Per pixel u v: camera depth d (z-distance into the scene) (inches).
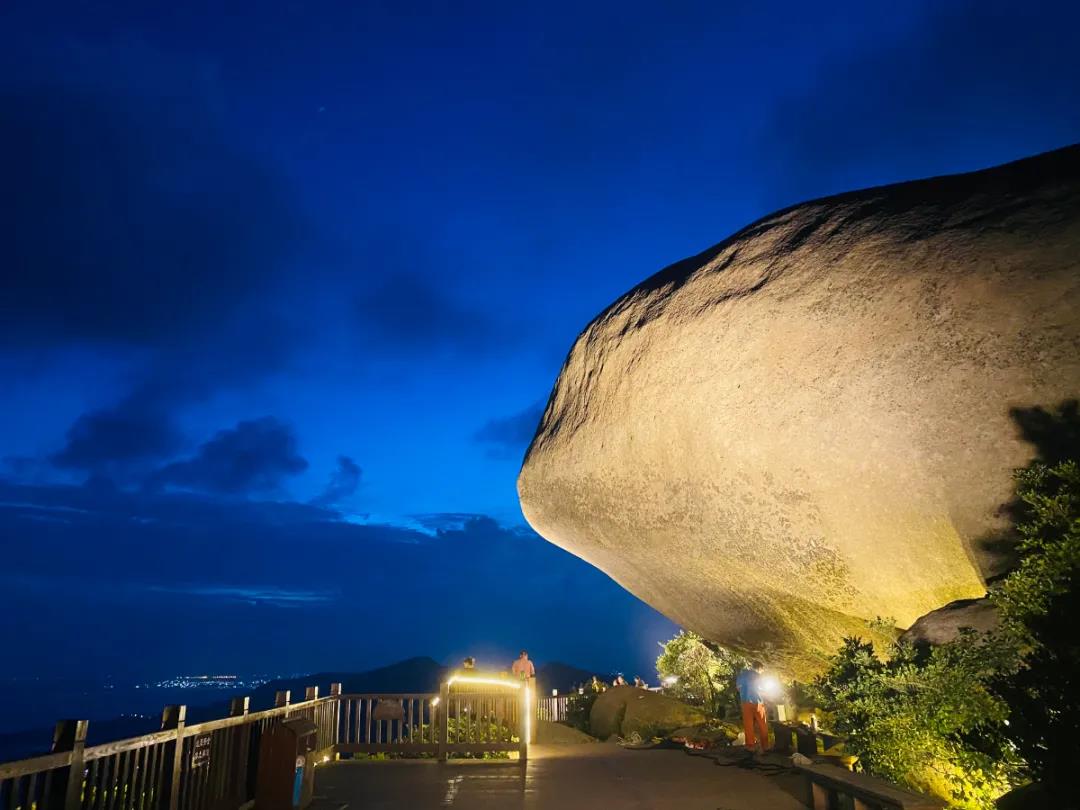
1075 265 241.3
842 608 299.7
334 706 469.4
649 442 331.6
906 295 266.5
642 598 427.2
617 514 359.3
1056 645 169.6
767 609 338.0
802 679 357.1
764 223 332.8
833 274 286.4
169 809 239.8
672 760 437.1
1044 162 275.0
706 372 307.6
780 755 402.3
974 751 190.5
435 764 437.4
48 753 182.7
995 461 244.1
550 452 389.1
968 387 250.1
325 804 322.3
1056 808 159.9
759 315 297.6
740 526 308.0
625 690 700.7
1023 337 244.2
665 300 343.9
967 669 196.5
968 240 262.5
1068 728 160.6
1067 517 187.2
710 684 713.6
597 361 374.9
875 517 268.8
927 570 262.4
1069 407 234.5
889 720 217.0
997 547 240.8
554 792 345.1
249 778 315.0
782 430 284.0
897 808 199.5
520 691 473.4
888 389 263.1
